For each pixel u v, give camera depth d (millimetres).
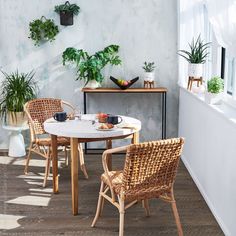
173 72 5848
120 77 5848
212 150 3885
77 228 3561
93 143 6031
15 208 3971
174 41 5777
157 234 3449
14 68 5812
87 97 5898
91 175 4926
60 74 5840
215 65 4531
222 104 3986
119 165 5285
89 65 5457
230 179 3303
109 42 5770
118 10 5707
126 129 3756
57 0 5676
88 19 5715
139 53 5801
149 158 3025
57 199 4199
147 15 5723
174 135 6000
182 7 5340
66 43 5766
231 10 3041
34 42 5766
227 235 3363
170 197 3295
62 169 5141
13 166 5254
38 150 4730
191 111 4922
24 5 5684
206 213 3869
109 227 3580
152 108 5941
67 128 3807
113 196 3256
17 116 5477
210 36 5086
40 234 3449
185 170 5145
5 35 5738
